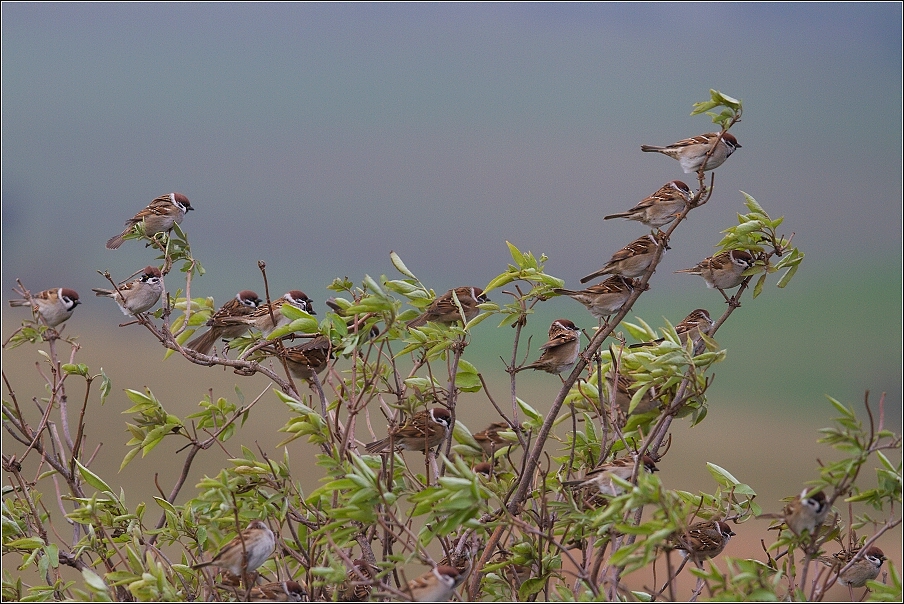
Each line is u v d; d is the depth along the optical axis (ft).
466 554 45.85
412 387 47.91
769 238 46.83
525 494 45.16
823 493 38.06
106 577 39.55
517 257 46.93
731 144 54.95
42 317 48.32
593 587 36.63
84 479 45.29
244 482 42.63
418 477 45.62
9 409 47.19
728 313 50.37
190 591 42.39
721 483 46.32
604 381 48.39
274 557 44.16
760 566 40.14
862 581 43.29
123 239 53.98
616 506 34.91
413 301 45.01
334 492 44.09
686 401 42.39
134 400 46.83
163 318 52.06
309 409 43.52
